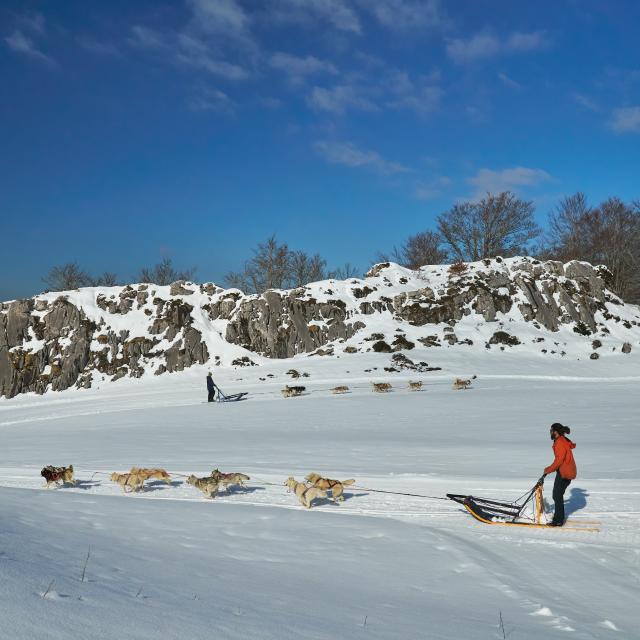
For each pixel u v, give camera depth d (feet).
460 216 239.30
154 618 12.85
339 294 162.20
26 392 135.64
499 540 26.21
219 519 28.40
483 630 15.03
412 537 25.72
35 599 12.80
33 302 151.74
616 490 35.81
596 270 187.32
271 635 12.78
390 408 85.76
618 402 85.51
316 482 34.14
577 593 19.34
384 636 13.74
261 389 114.21
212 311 156.04
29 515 26.30
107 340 144.97
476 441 58.23
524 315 164.96
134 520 27.22
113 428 79.20
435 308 160.86
